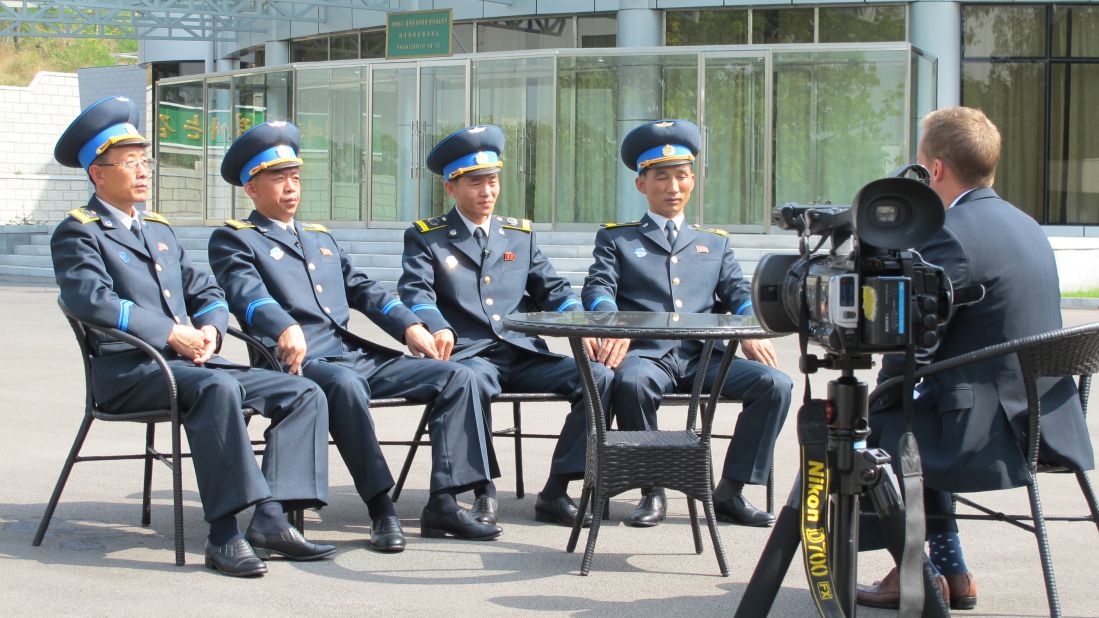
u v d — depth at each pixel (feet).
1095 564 13.67
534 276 17.46
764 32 59.93
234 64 81.56
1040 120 60.85
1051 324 11.50
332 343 15.75
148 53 85.92
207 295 14.93
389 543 14.01
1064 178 61.21
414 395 14.99
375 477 14.21
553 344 35.63
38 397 24.89
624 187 53.62
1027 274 11.36
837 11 59.36
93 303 13.41
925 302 9.16
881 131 51.24
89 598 12.02
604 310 16.35
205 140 63.93
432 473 14.85
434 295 16.72
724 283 17.58
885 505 9.78
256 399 13.82
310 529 15.08
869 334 9.01
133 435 20.88
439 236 17.07
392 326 15.97
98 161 14.23
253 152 15.87
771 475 15.62
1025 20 60.18
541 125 54.65
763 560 10.52
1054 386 11.50
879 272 9.09
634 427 15.35
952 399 11.18
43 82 98.27
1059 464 11.47
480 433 14.90
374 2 64.90
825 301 9.18
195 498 16.55
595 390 13.30
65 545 13.99
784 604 12.30
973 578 12.34
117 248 14.21
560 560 13.80
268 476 13.69
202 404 13.17
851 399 9.55
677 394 15.70
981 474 11.07
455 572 13.25
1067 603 12.28
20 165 97.50
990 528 15.20
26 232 77.05
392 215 58.13
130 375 13.62
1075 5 60.23
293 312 15.65
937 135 11.96
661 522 15.67
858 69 51.19
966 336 11.36
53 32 74.64
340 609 11.85
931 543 12.17
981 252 11.31
